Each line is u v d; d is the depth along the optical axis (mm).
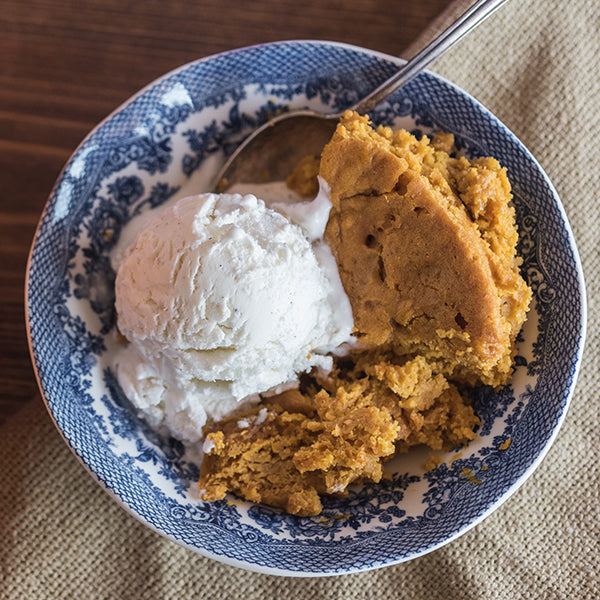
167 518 295
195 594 319
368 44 343
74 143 338
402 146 297
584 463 322
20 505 321
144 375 305
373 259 295
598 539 319
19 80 340
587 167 329
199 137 319
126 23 342
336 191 296
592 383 325
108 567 321
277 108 317
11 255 335
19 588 318
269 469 302
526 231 301
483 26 332
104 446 300
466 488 295
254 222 294
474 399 307
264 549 294
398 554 288
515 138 302
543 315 297
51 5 341
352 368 311
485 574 319
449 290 285
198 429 304
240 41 342
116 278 307
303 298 293
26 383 332
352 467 289
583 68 331
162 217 301
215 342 289
